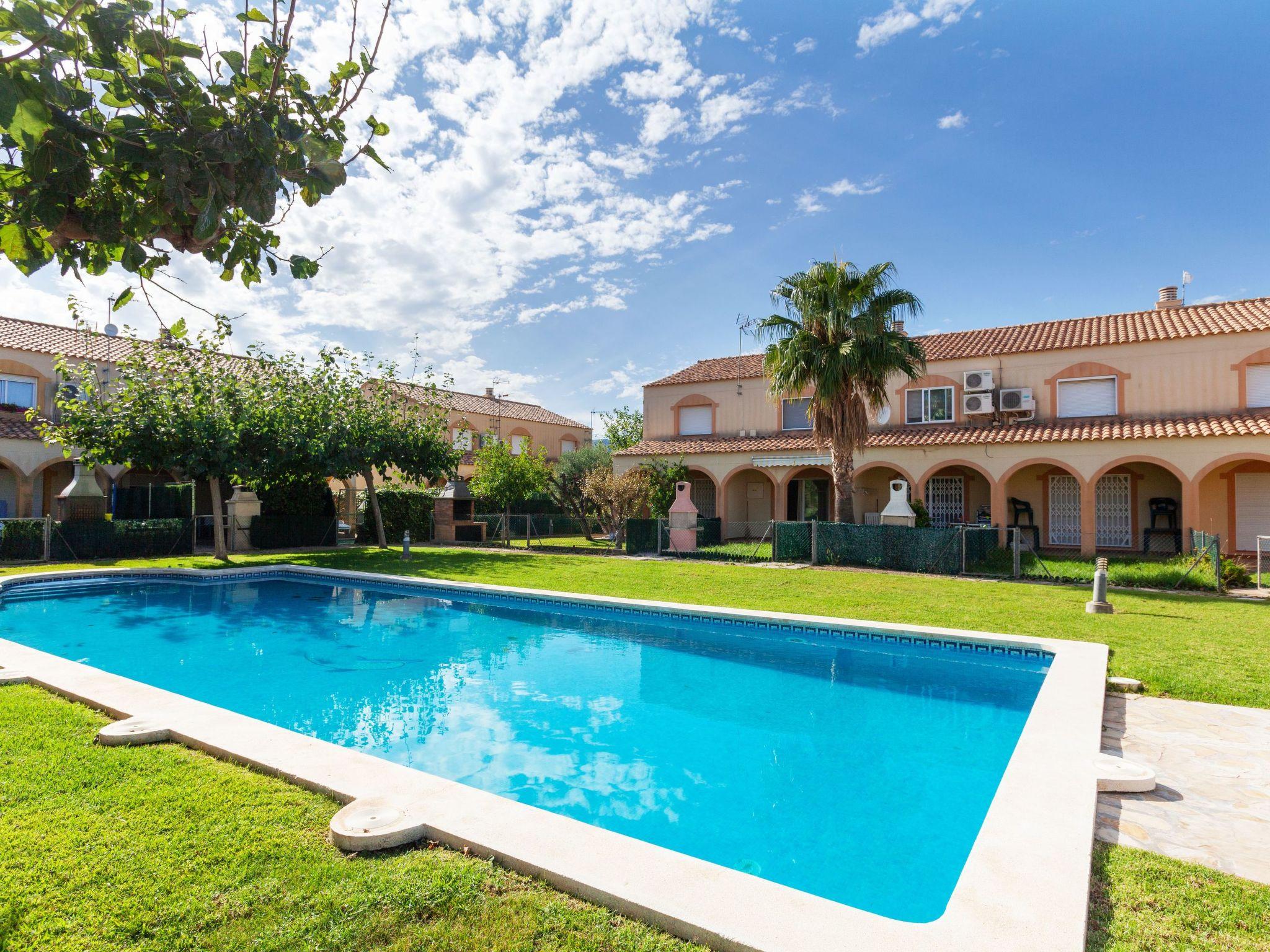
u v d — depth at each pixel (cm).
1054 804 422
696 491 3153
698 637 1159
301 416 2195
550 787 579
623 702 816
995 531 1989
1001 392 2355
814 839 488
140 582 1741
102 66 209
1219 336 2075
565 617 1334
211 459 1939
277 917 302
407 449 2492
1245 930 314
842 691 856
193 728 547
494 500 2844
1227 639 959
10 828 379
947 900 408
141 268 281
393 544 2819
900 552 1827
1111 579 1597
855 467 2477
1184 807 452
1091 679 725
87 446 1878
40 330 2755
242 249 272
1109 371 2236
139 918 299
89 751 503
